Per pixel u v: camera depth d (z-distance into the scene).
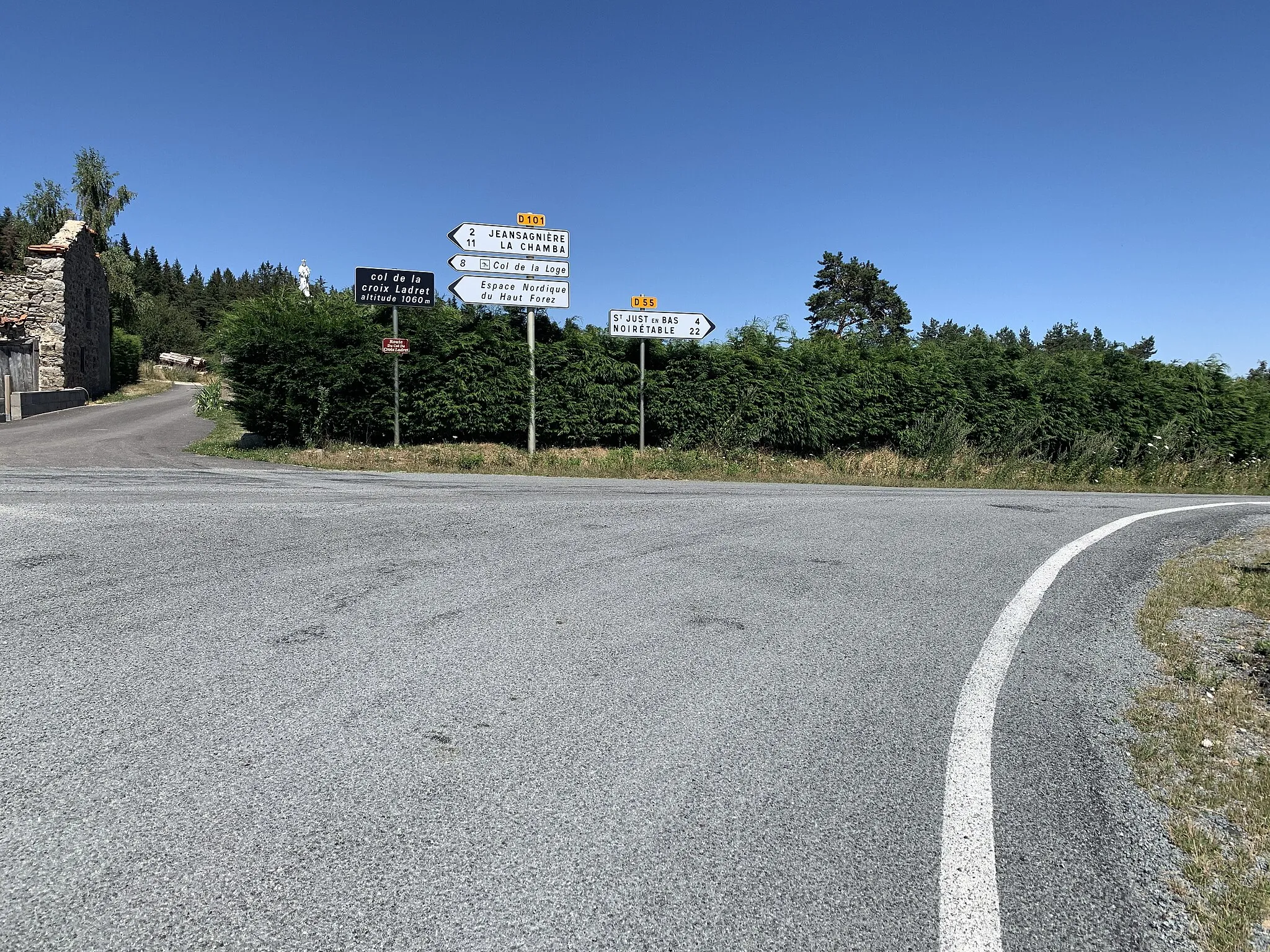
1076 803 3.07
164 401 30.42
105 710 3.39
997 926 2.35
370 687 3.79
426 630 4.62
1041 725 3.78
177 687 3.65
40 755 2.99
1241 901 2.53
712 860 2.59
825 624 5.13
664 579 6.05
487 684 3.90
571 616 5.03
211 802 2.75
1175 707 4.06
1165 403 20.92
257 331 15.57
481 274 17.12
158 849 2.47
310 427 15.96
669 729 3.52
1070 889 2.54
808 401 18.56
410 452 15.96
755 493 11.96
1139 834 2.89
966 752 3.44
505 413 17.20
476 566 6.15
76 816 2.62
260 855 2.47
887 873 2.57
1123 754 3.51
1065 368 20.58
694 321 18.19
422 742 3.27
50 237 41.81
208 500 8.35
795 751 3.38
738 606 5.43
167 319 70.44
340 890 2.33
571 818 2.78
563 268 17.61
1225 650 4.96
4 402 21.64
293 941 2.12
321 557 6.15
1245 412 21.72
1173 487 18.36
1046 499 13.03
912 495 12.83
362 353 15.97
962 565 7.01
